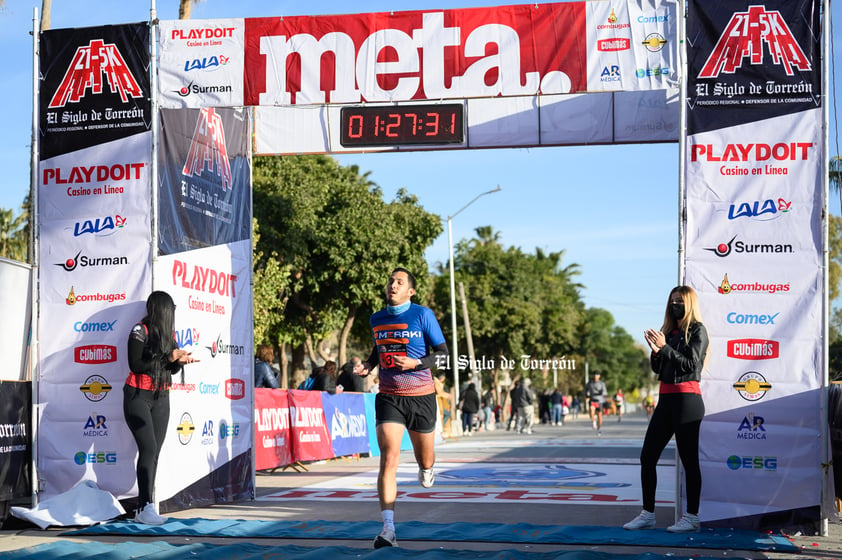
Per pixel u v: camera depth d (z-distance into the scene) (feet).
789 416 24.47
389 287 21.74
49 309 27.94
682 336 23.67
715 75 25.36
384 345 21.61
